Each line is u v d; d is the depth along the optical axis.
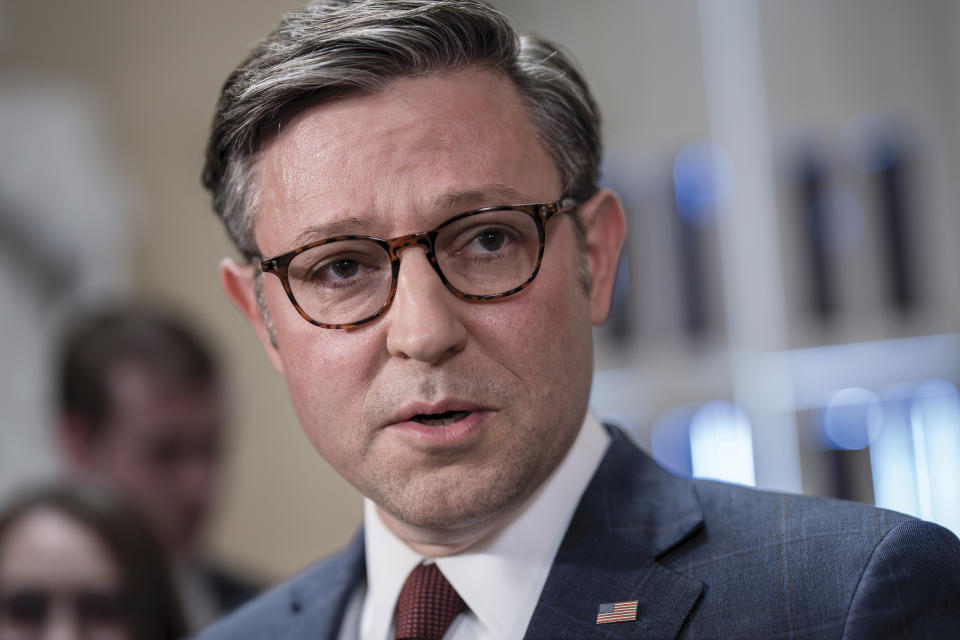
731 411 3.33
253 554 2.91
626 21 3.44
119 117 3.05
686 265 3.41
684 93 3.39
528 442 0.93
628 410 3.42
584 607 0.95
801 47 3.28
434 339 0.89
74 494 1.83
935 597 0.87
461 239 0.94
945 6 3.14
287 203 0.96
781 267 3.30
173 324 2.46
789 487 3.23
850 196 3.24
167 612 1.84
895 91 3.19
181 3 3.09
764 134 3.31
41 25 3.07
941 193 3.14
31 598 1.75
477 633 1.00
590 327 1.03
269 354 1.11
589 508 1.02
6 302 2.91
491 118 0.95
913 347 3.15
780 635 0.88
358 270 0.95
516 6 3.44
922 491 3.09
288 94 0.94
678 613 0.92
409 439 0.92
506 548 1.01
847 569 0.89
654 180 3.42
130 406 2.33
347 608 1.16
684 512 1.01
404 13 0.94
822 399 3.23
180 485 2.38
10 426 2.87
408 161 0.92
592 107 1.08
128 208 3.01
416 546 1.04
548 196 0.98
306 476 2.98
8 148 2.98
